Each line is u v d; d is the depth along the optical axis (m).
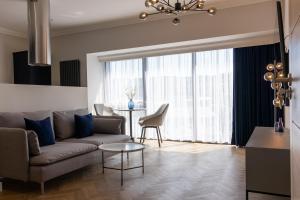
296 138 0.90
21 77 5.46
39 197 2.79
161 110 5.39
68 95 5.00
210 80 5.38
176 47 5.25
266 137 2.73
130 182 3.21
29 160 2.90
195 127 5.59
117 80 6.29
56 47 6.09
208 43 4.94
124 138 4.26
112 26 5.38
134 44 5.20
